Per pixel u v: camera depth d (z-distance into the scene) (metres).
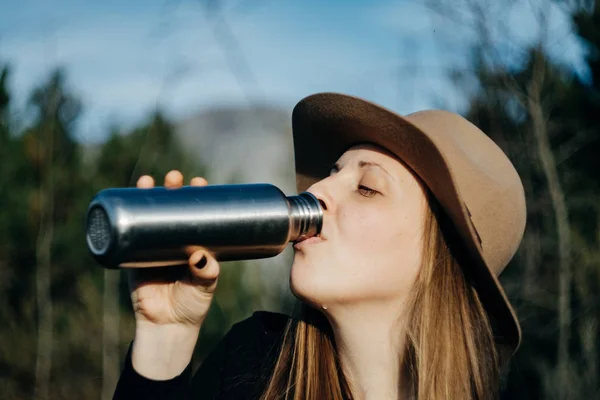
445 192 1.82
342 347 1.93
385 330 1.88
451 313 1.92
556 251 3.98
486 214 1.92
